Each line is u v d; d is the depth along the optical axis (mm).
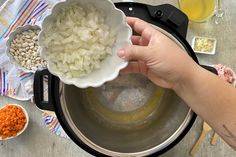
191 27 579
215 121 424
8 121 543
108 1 387
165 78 430
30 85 561
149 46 400
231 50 575
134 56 399
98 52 400
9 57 557
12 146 571
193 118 444
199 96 420
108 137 481
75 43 393
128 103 510
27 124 557
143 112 505
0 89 569
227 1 579
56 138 567
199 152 564
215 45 569
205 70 419
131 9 460
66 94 456
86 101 502
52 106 452
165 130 468
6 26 576
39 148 569
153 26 448
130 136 487
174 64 403
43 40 386
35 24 563
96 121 497
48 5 573
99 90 509
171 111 477
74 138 445
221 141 564
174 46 405
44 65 565
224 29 578
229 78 541
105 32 401
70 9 396
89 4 398
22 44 562
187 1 567
